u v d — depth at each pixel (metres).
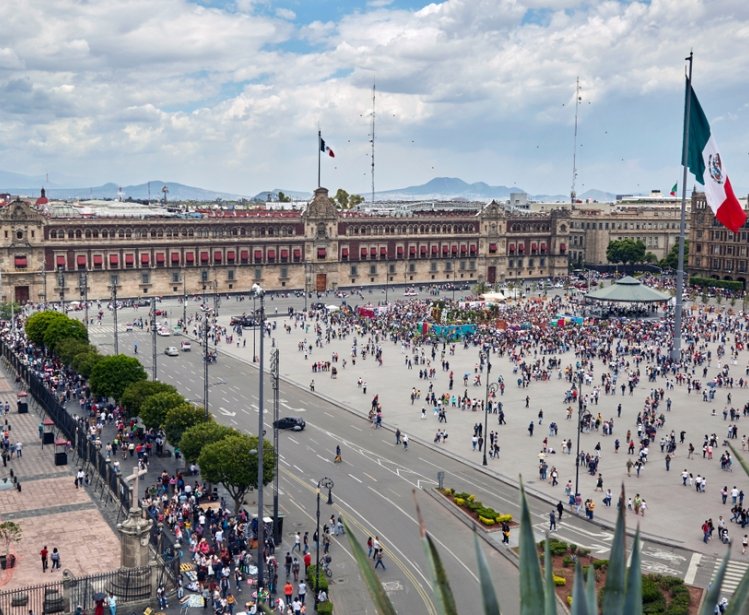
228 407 111.06
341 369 137.50
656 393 116.69
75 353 119.62
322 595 57.34
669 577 59.88
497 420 105.94
